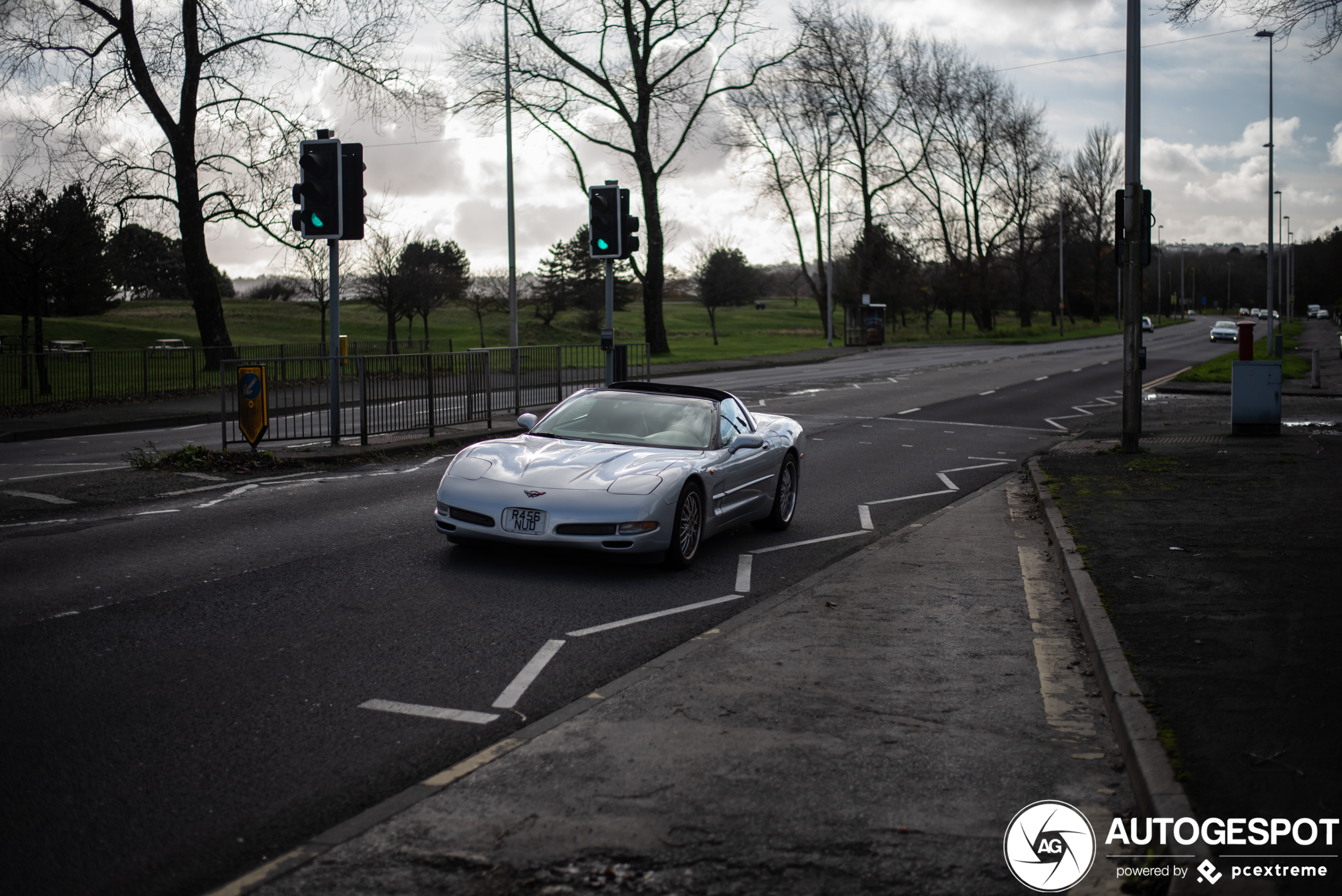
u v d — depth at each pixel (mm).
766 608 7152
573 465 8180
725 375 35281
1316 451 14906
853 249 78000
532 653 6043
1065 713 5105
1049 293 101438
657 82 42844
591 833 3736
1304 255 161250
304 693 5262
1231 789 3881
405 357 16375
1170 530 9328
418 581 7629
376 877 3420
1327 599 6750
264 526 9508
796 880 3428
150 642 6000
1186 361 44281
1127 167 14930
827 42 56562
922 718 4996
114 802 3984
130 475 12195
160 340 52344
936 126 68375
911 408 23797
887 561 8766
